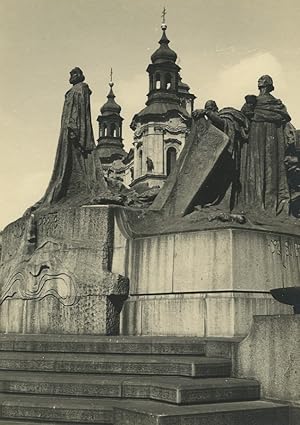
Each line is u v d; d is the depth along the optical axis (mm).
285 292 9406
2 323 14641
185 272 11625
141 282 12289
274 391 8383
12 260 14953
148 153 70688
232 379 8789
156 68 73438
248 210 13086
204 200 12977
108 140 78062
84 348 10344
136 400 8367
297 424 7980
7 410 8477
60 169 15180
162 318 11734
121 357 9695
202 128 13281
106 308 12344
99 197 13422
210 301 11102
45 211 14523
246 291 11125
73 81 15812
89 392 8688
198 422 7402
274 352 8484
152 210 13180
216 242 11344
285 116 13961
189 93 76125
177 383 8273
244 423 7707
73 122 15211
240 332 10828
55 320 13164
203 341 9812
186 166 13172
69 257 13258
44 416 8297
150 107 72125
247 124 13594
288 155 14031
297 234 12305
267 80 14148
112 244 12945
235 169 13141
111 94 79188
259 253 11453
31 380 9047
